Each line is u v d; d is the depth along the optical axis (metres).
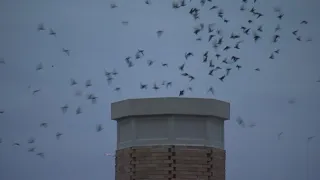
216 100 29.38
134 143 29.23
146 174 28.84
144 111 29.03
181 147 28.78
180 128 28.92
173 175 28.58
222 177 29.67
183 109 28.84
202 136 29.09
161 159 28.75
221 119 29.94
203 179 28.83
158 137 28.98
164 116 29.00
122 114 29.67
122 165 29.77
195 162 28.81
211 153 29.09
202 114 28.97
